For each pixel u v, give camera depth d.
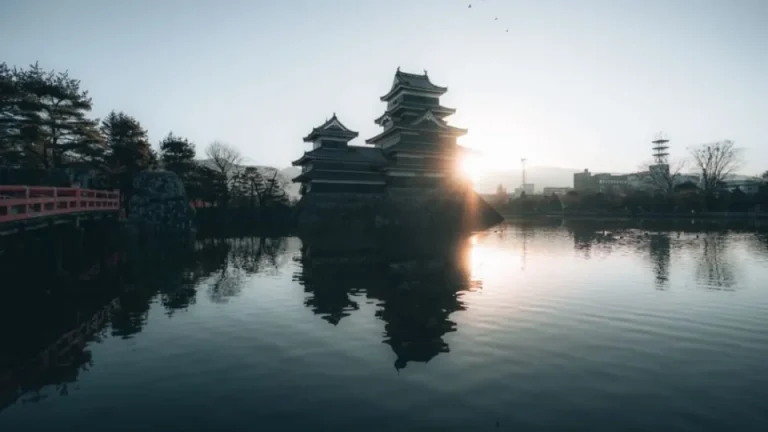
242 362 9.56
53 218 19.66
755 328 11.82
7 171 27.95
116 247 33.75
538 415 7.02
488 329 11.82
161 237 42.16
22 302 15.64
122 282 19.45
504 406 7.34
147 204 43.12
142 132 49.78
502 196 122.50
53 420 7.07
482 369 8.98
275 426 6.75
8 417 7.18
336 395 7.82
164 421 6.98
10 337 11.52
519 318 12.95
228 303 15.31
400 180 60.06
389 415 7.05
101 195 33.09
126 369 9.24
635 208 87.56
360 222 56.97
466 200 63.47
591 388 8.05
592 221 74.19
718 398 7.62
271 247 34.56
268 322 12.81
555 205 105.19
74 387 8.35
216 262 25.88
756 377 8.54
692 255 27.14
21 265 23.28
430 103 63.81
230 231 54.75
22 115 35.34
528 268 22.52
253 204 74.44
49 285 18.69
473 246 33.62
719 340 10.81
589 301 15.11
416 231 51.41
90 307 14.82
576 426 6.67
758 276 19.69
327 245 35.66
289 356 9.90
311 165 60.41
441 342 10.77
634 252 28.98
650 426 6.67
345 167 59.47
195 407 7.45
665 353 9.89
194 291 17.45
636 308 14.07
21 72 36.44
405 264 24.27
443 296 16.06
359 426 6.71
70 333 11.84
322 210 56.78
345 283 18.81
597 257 26.61
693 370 8.90
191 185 62.44
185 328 12.28
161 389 8.21
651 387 8.09
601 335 11.24
